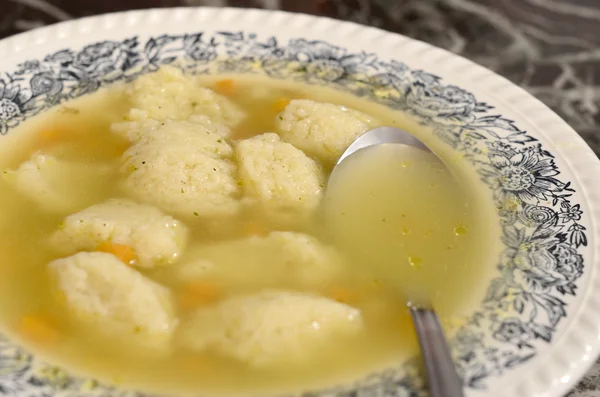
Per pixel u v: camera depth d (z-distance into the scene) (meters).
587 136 0.38
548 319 0.25
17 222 0.29
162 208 0.30
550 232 0.28
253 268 0.28
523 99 0.33
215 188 0.30
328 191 0.31
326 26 0.37
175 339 0.26
